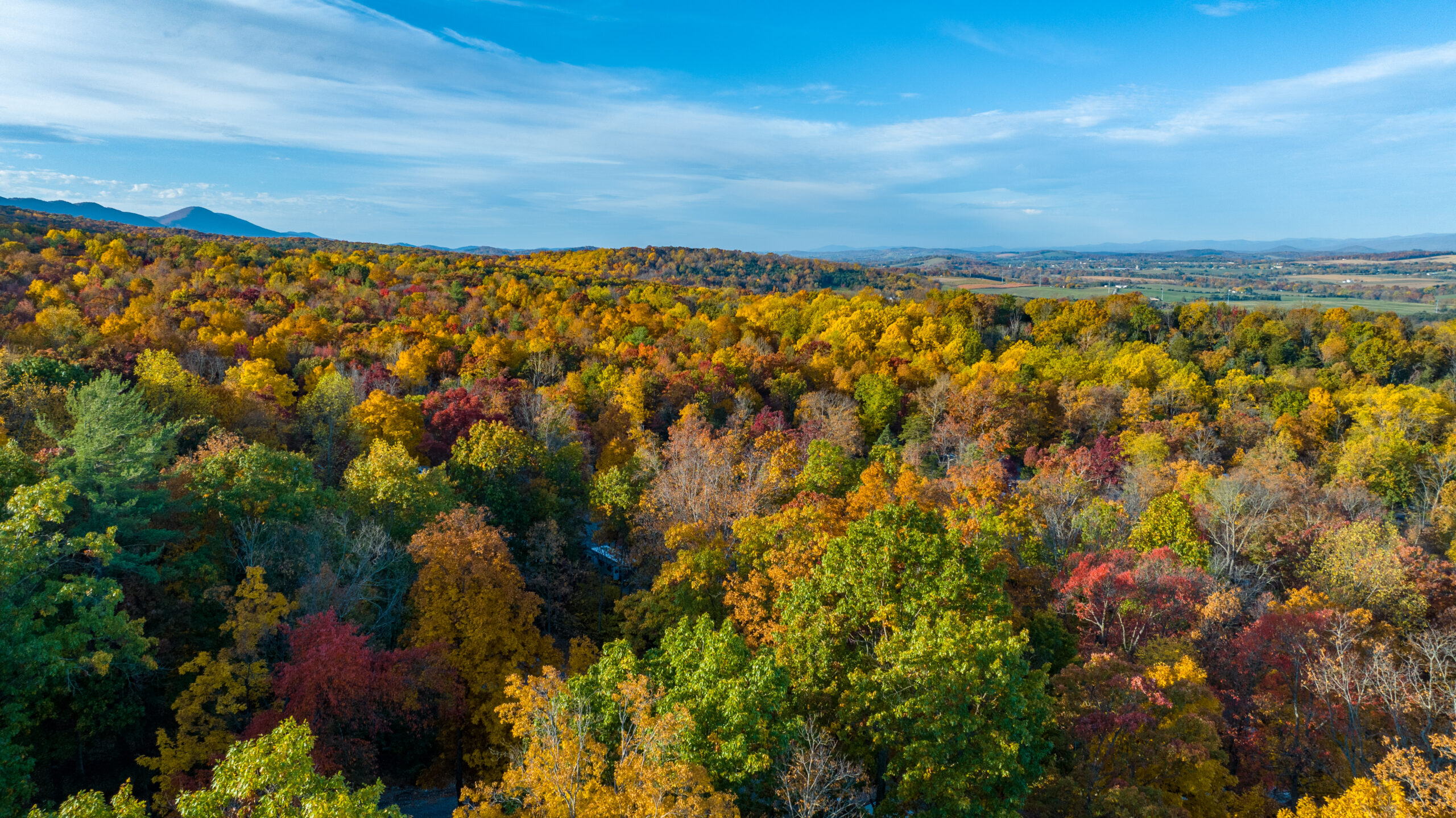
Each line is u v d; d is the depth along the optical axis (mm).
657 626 37625
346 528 37438
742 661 24078
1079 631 37562
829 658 27047
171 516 34812
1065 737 27250
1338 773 27078
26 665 22609
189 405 58719
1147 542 47344
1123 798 23000
